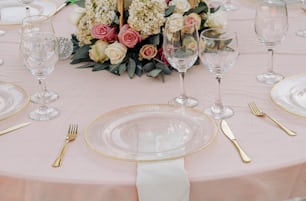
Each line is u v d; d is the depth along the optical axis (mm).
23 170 1168
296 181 1176
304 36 1905
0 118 1365
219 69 1337
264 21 1534
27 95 1493
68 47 1781
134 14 1568
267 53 1765
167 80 1602
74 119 1387
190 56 1369
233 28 2029
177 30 1345
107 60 1676
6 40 2010
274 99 1396
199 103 1440
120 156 1160
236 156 1186
